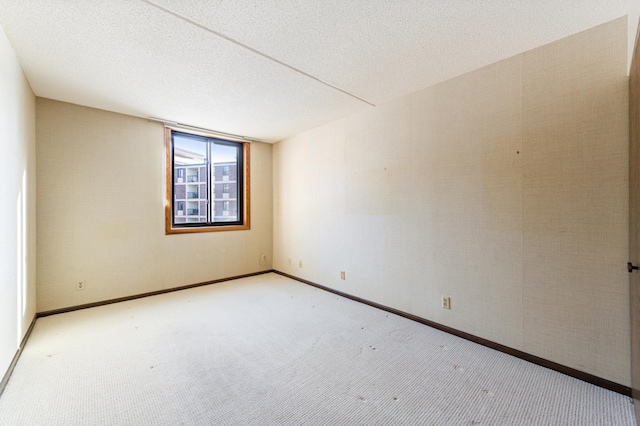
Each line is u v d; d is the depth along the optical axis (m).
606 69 1.72
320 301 3.38
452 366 1.99
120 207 3.32
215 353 2.17
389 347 2.26
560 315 1.91
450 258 2.50
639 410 1.38
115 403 1.60
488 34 1.86
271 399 1.65
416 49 2.04
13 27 1.75
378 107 3.10
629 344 1.65
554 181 1.92
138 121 3.44
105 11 1.63
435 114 2.59
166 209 3.68
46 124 2.86
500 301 2.19
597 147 1.76
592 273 1.78
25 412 1.52
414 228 2.77
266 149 4.78
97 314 2.93
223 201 4.39
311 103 3.03
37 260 2.81
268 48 2.02
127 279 3.38
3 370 1.74
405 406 1.59
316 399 1.65
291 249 4.46
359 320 2.81
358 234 3.36
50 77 2.41
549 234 1.95
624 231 1.67
